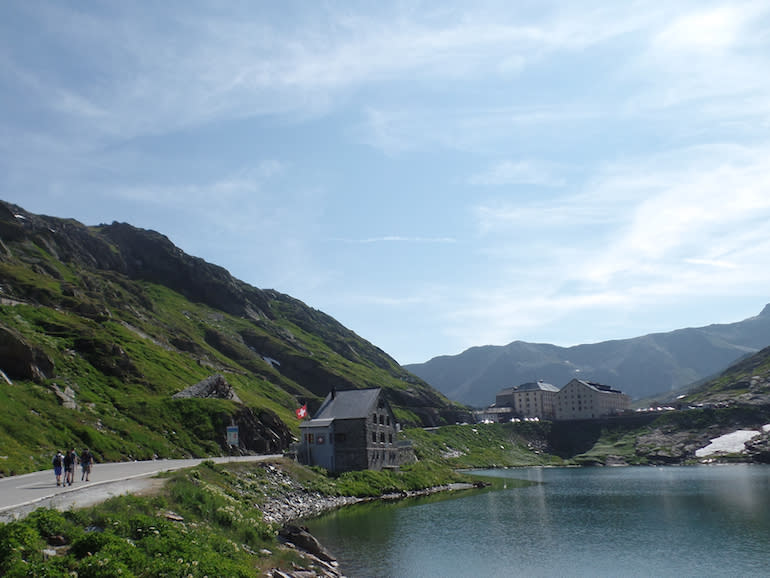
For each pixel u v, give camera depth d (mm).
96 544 24094
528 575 40562
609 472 142750
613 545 49969
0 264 126188
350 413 94812
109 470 53469
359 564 42281
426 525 58750
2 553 21375
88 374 87688
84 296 133750
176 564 24406
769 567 42219
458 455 174250
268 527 40969
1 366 70688
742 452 167375
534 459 196000
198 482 47531
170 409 87812
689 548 48500
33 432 58969
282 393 169875
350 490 78938
